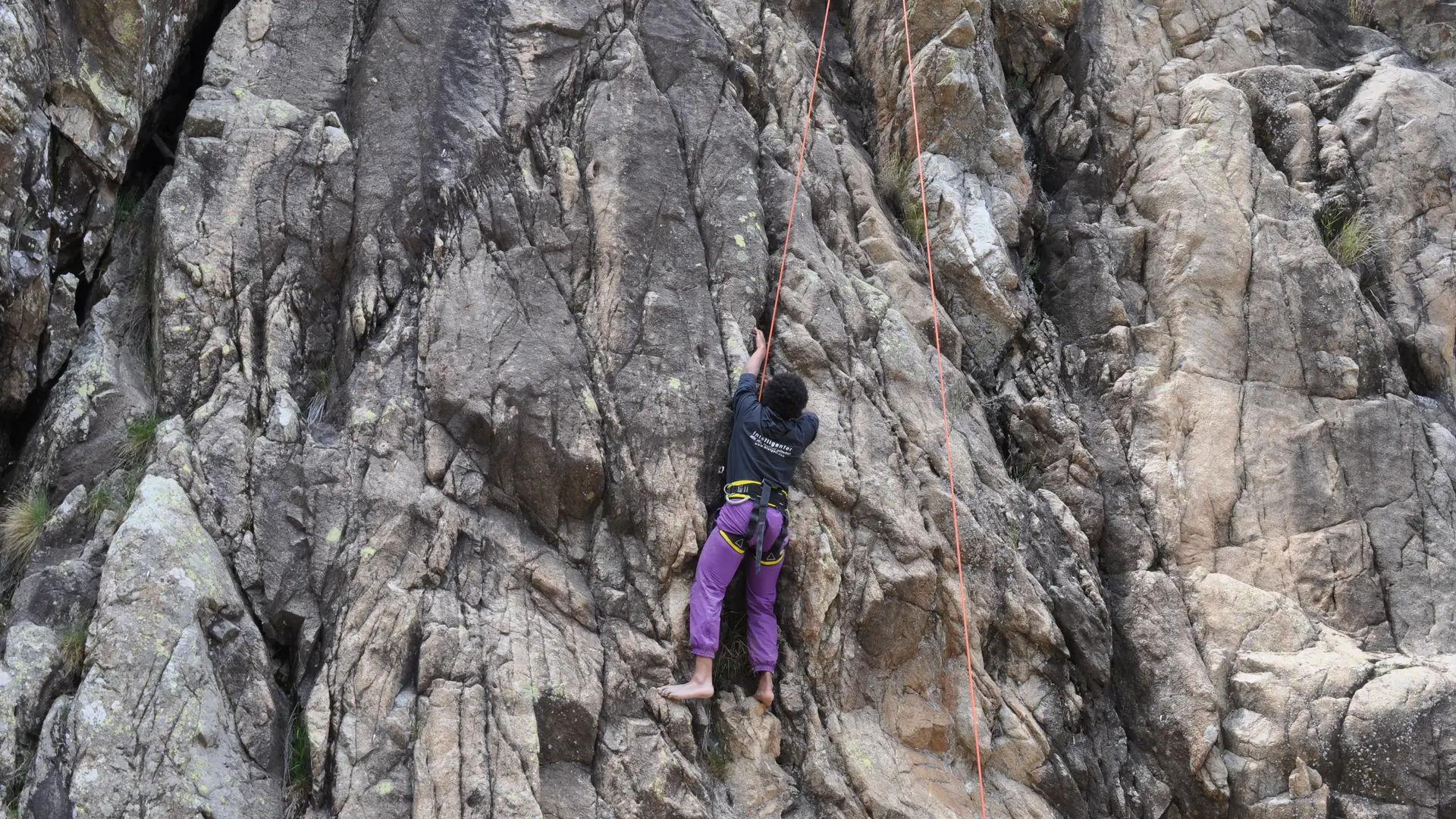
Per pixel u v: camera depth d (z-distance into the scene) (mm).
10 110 4988
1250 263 7000
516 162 5918
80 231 5566
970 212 6965
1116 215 7430
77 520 4957
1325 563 6320
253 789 4445
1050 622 5801
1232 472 6500
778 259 6074
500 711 4641
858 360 5895
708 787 4918
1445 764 5379
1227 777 5676
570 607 5031
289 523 4980
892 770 5250
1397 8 8922
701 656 4977
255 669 4648
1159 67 7809
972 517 5824
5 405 5305
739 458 5160
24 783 4227
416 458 5145
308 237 5668
